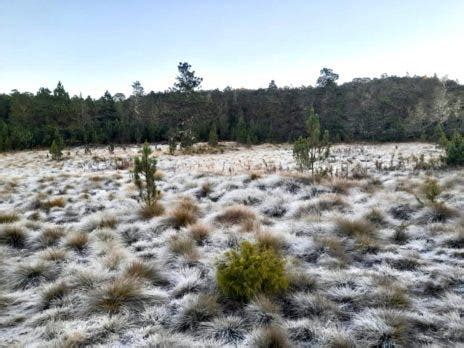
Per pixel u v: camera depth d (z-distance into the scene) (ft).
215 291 15.72
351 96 256.52
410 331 12.34
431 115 197.67
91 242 22.52
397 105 232.73
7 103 234.99
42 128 177.47
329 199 30.35
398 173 47.83
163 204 33.17
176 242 20.90
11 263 19.93
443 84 264.31
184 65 186.19
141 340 12.25
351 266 18.40
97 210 32.94
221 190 38.78
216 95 284.41
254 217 26.99
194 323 13.47
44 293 15.67
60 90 230.27
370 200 30.73
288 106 256.32
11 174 66.85
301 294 14.83
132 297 15.12
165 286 17.12
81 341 12.21
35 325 13.67
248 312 13.89
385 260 18.92
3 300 15.64
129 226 26.00
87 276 16.79
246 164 74.49
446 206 26.61
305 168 53.26
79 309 14.49
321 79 279.49
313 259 19.57
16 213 30.53
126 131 165.48
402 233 22.61
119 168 75.41
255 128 172.86
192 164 78.84
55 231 24.43
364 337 12.07
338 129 188.55
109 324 13.11
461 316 13.10
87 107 203.21
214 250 20.84
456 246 20.51
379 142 159.12
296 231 23.80
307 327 12.59
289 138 164.25
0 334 13.14
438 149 101.91
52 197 38.22
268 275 15.16
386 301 14.21
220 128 181.98
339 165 66.18
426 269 17.33
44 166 84.48
